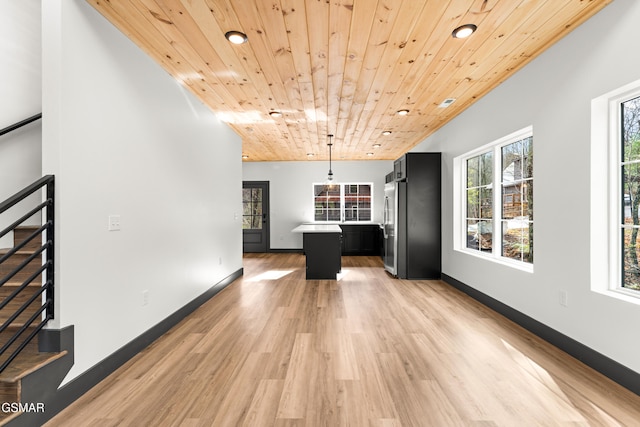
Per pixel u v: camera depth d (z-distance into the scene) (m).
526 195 3.09
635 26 1.82
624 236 2.10
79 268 1.88
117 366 2.18
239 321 3.12
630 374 1.87
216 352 2.43
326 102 3.79
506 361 2.26
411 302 3.76
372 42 2.43
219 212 4.31
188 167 3.37
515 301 3.04
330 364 2.23
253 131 5.17
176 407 1.75
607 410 1.70
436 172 4.96
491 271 3.47
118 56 2.24
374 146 6.48
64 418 1.66
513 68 2.91
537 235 2.71
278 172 8.55
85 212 1.93
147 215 2.61
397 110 4.11
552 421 1.62
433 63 2.79
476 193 4.12
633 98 2.02
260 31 2.27
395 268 5.10
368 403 1.78
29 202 2.24
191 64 2.78
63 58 1.76
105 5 1.98
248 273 5.61
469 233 4.34
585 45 2.18
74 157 1.84
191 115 3.43
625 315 1.90
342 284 4.72
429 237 4.99
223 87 3.31
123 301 2.29
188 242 3.37
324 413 1.69
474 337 2.70
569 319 2.36
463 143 4.14
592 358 2.14
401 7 2.01
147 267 2.60
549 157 2.56
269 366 2.21
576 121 2.28
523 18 2.14
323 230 4.88
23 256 1.98
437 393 1.87
